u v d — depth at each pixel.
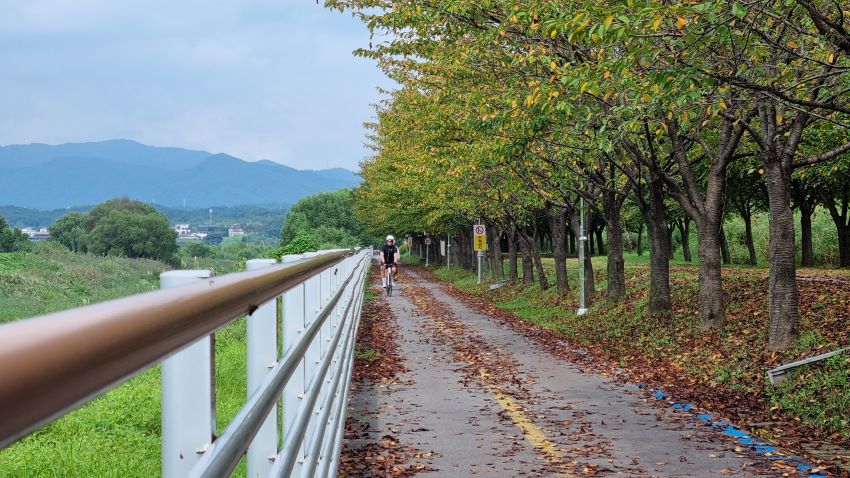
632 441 9.00
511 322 26.14
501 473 7.58
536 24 12.87
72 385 0.72
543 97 12.94
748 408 11.53
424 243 101.31
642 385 13.16
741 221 59.81
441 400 11.65
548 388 12.82
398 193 48.66
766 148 14.60
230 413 8.84
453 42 17.39
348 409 10.81
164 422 1.53
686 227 56.47
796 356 13.60
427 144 22.80
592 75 11.06
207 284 1.42
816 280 22.64
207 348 1.52
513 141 15.54
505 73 16.95
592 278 29.94
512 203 32.88
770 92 10.10
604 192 25.64
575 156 19.75
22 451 6.49
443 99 20.78
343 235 111.88
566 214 33.88
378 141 48.28
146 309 1.00
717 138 19.78
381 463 7.92
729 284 22.92
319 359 5.12
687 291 23.73
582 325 24.09
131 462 6.43
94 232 128.62
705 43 9.50
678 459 8.15
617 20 9.65
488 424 9.94
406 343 19.48
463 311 30.73
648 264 49.25
